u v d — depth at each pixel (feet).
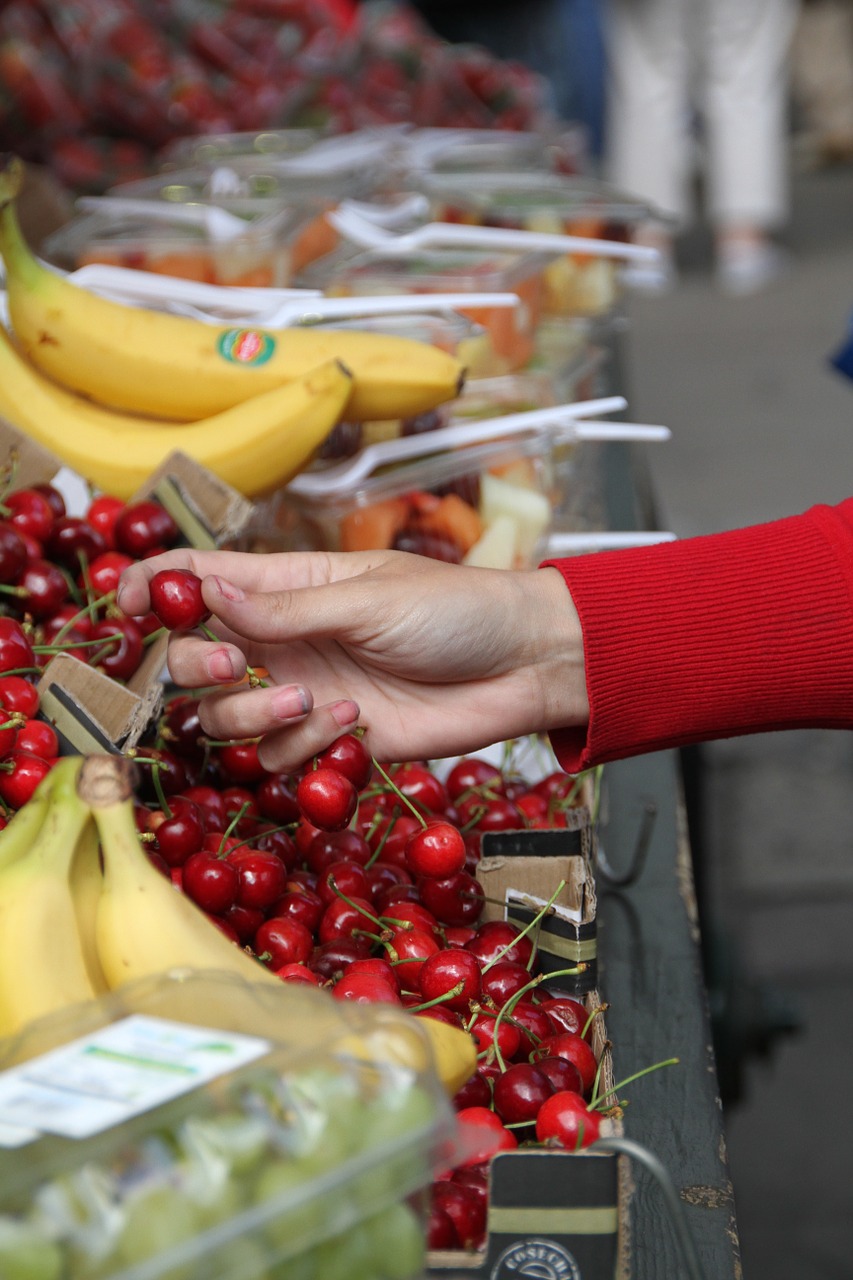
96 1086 2.11
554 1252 2.54
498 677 4.36
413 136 11.68
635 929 4.32
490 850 3.84
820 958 11.01
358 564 4.27
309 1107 2.10
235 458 5.18
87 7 11.27
